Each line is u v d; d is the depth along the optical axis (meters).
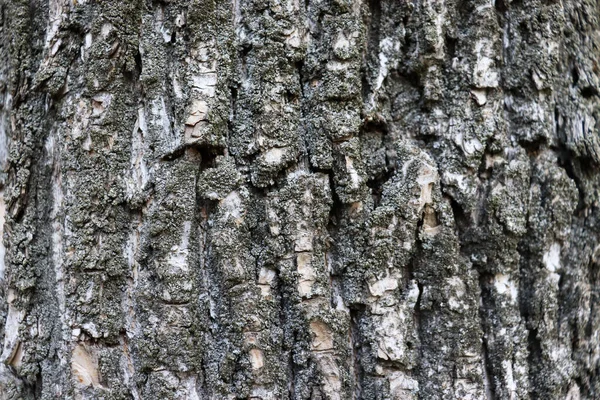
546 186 1.06
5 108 1.06
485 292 1.05
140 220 1.03
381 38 1.05
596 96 1.09
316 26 1.04
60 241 1.04
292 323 1.03
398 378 1.03
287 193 1.03
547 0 1.07
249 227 1.03
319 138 1.03
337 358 1.02
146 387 1.02
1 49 1.07
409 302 1.04
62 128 1.04
